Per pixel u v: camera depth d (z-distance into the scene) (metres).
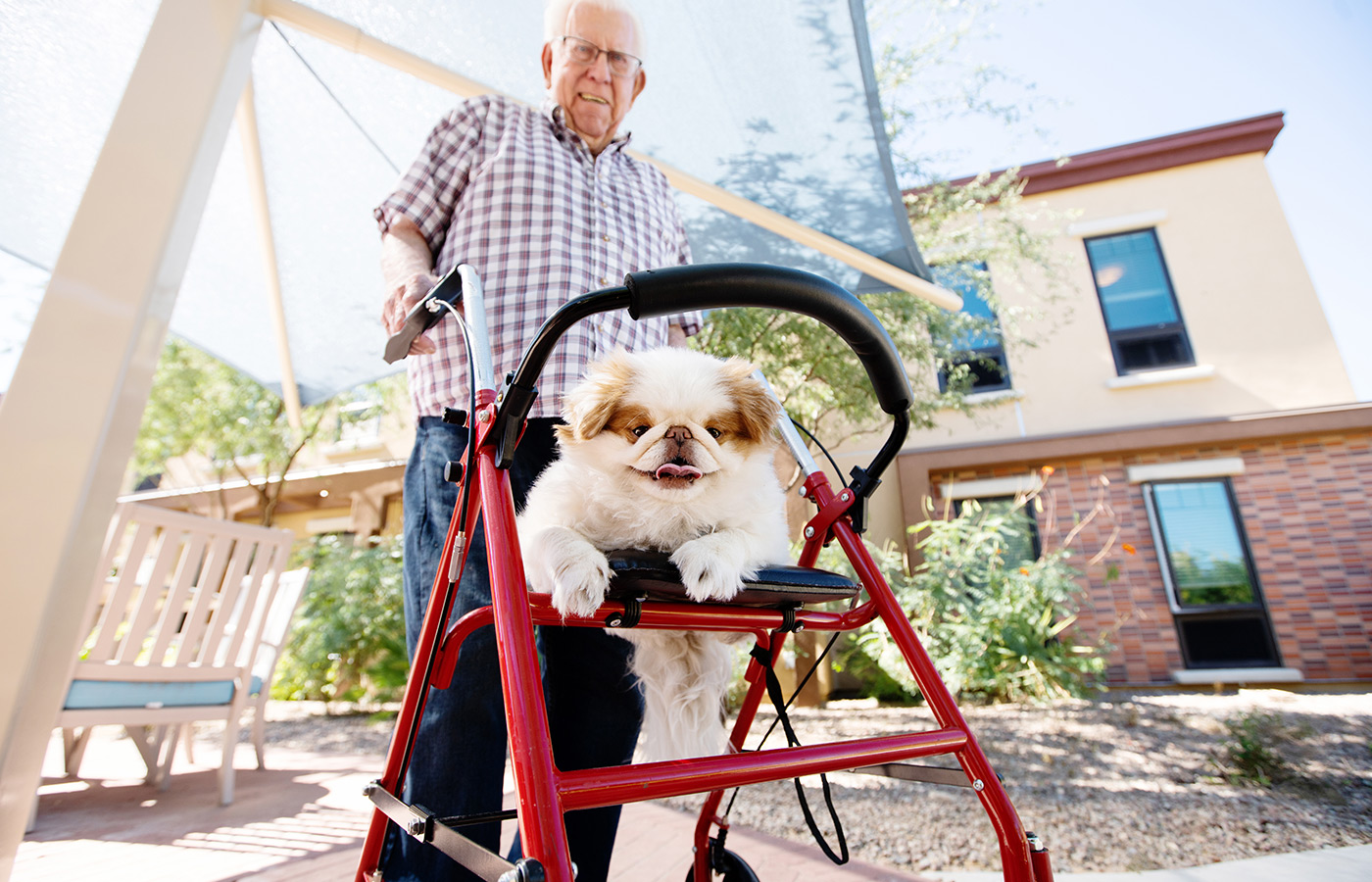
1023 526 6.62
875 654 5.34
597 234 1.56
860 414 5.34
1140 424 7.21
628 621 0.92
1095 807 3.09
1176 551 6.89
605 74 1.64
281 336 2.70
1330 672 6.29
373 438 9.76
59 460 1.03
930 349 5.75
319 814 2.81
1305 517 6.64
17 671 0.97
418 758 1.23
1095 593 6.88
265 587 3.13
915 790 3.40
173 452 8.14
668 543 1.11
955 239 6.61
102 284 1.09
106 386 1.06
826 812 3.06
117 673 2.61
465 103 1.60
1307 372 7.05
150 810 2.86
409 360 1.54
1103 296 7.86
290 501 9.89
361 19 1.75
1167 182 7.92
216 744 4.88
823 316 0.92
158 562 2.75
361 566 7.16
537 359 0.81
